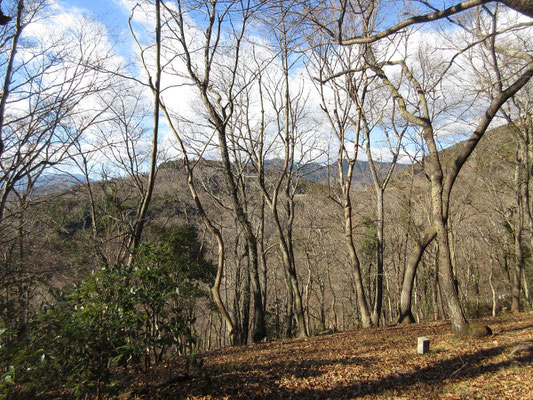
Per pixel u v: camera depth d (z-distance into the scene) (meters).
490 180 21.06
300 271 29.14
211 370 7.26
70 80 8.79
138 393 5.71
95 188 16.42
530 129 17.19
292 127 15.95
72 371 4.30
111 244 13.60
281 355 9.06
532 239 17.83
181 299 6.01
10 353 4.00
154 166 9.40
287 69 14.30
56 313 4.42
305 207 24.64
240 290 17.16
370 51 12.41
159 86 9.33
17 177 8.43
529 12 3.33
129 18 10.12
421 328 12.05
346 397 5.80
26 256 10.77
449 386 5.93
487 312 26.28
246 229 13.79
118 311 4.84
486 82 11.27
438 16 4.52
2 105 6.79
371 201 22.61
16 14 7.85
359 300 14.74
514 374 6.11
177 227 14.96
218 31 11.84
